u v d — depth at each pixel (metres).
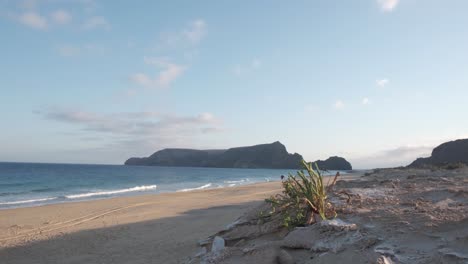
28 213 15.90
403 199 7.04
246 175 83.31
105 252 8.57
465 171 19.81
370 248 4.24
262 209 7.22
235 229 6.54
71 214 15.39
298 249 4.72
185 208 15.67
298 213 5.76
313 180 5.97
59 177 59.84
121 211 15.73
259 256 4.64
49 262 8.19
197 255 6.23
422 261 3.79
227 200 18.33
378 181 11.43
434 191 7.66
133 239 9.62
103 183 45.66
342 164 166.88
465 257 3.66
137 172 91.56
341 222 5.07
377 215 5.42
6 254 9.11
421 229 4.52
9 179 52.69
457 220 4.66
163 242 8.85
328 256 4.25
